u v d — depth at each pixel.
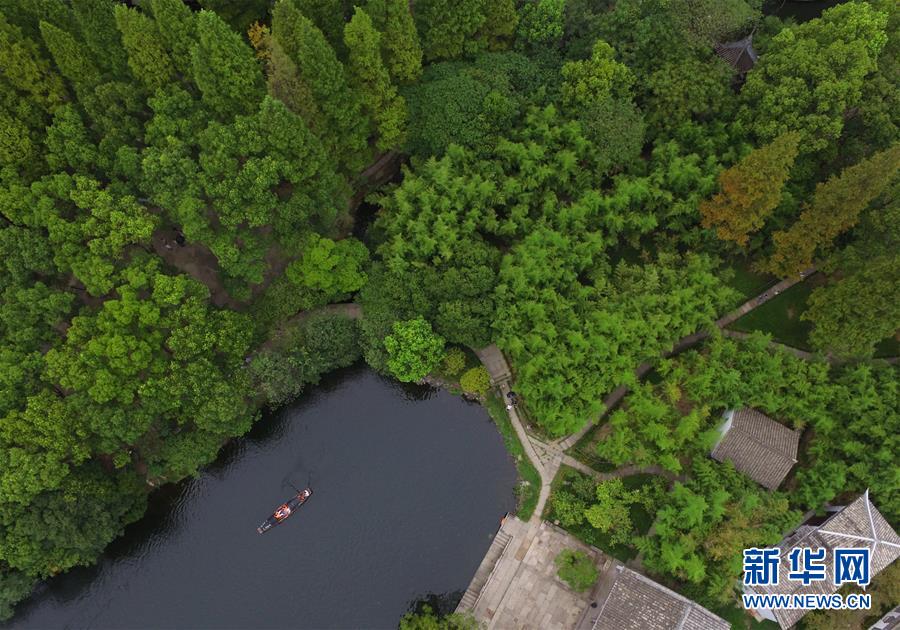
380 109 52.66
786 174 45.69
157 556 53.22
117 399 45.53
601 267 53.56
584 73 53.16
